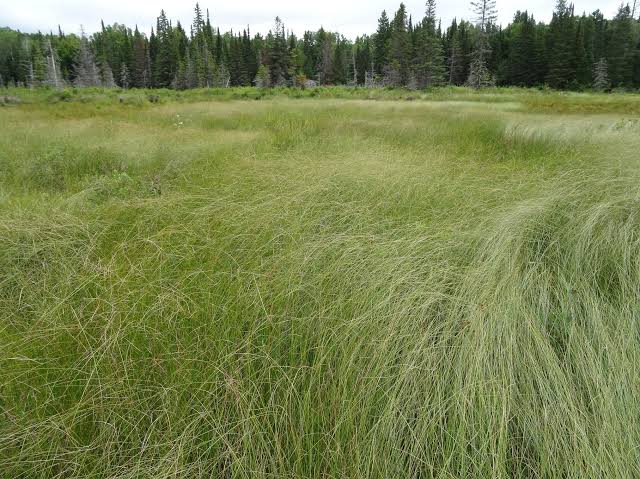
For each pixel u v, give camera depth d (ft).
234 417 5.24
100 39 257.75
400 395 5.19
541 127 27.07
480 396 5.10
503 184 13.58
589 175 12.23
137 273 8.05
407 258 8.05
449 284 7.43
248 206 10.82
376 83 194.08
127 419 5.29
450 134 27.53
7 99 63.77
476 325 6.11
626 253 7.92
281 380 5.65
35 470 4.72
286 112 42.60
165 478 4.55
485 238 9.02
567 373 5.67
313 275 7.72
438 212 11.05
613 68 154.20
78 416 5.21
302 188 11.77
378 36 208.03
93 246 9.24
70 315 7.03
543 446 4.85
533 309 6.73
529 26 166.20
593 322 6.32
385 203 11.43
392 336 6.06
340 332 6.33
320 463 4.85
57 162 18.34
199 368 5.90
